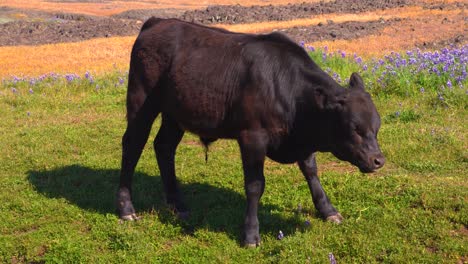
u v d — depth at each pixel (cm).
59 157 1098
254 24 3788
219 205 845
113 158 1084
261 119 706
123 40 3309
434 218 727
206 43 771
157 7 6153
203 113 752
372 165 650
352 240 684
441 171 912
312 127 706
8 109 1499
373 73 1482
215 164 1013
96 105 1512
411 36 2850
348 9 4516
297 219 768
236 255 694
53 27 4025
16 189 934
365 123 655
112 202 873
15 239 766
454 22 3284
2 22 4878
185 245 728
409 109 1217
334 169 963
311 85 703
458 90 1262
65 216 833
